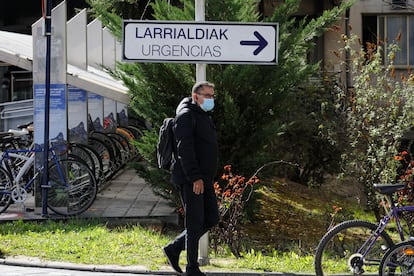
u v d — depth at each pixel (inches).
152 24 602.2
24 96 1781.5
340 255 538.3
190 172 522.3
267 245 706.2
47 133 798.5
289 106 809.5
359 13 1738.4
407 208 532.1
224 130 743.1
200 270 557.0
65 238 695.1
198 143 533.3
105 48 1343.5
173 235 730.8
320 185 1142.3
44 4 803.4
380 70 826.2
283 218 845.8
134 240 685.9
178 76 759.7
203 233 546.3
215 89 751.1
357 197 887.7
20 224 751.1
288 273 585.6
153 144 757.9
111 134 1203.9
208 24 602.9
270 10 1558.8
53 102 821.2
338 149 1018.1
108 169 1056.2
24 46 992.2
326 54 1646.2
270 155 793.6
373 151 800.9
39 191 817.5
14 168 821.9
